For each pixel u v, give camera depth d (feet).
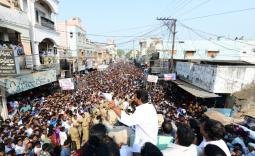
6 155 21.57
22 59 55.57
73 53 128.67
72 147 28.32
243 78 59.52
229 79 59.21
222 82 59.41
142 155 8.23
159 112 44.37
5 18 48.88
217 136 10.23
